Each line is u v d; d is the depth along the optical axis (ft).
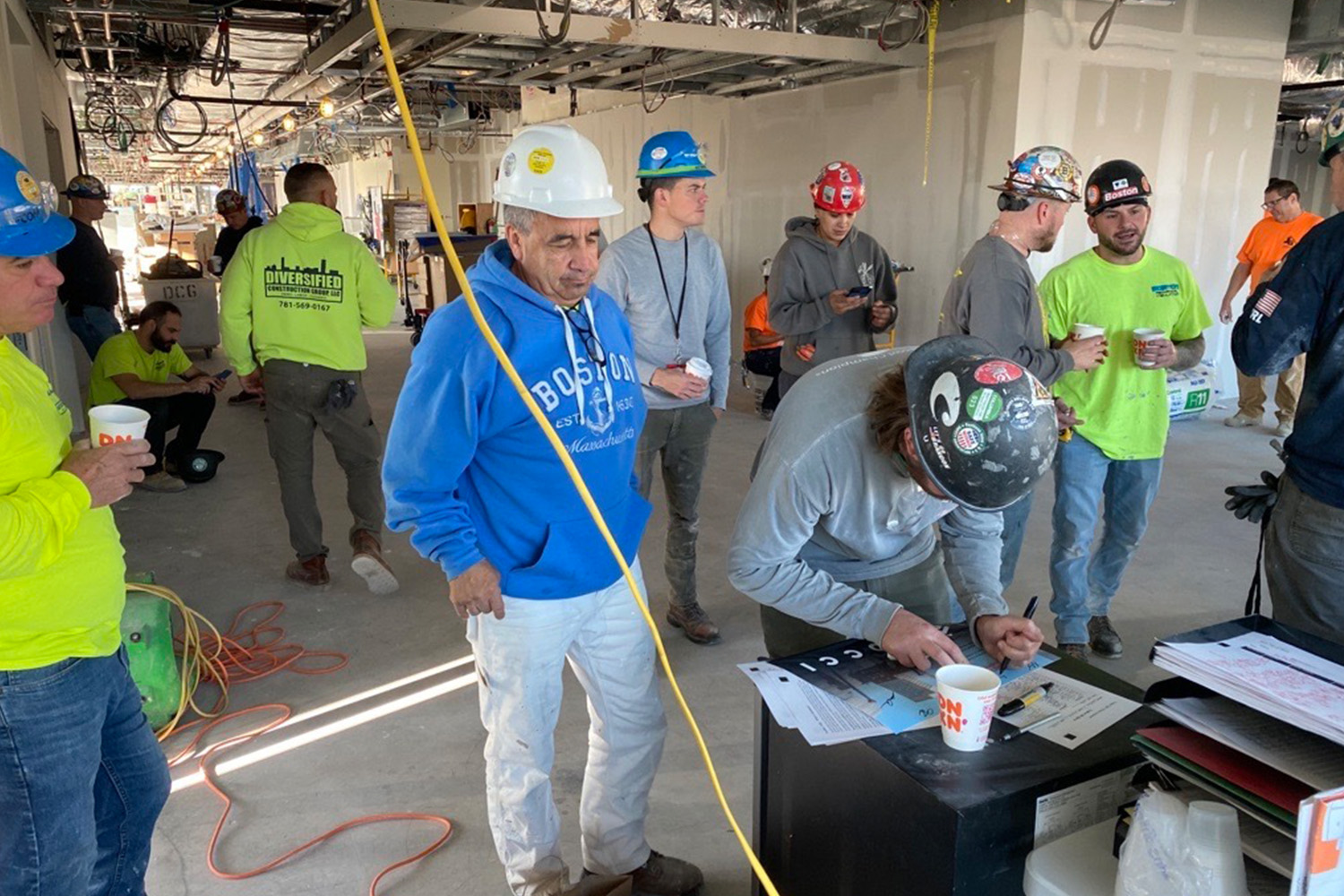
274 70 34.04
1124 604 11.68
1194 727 3.78
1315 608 6.62
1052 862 4.03
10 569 4.17
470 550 5.33
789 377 13.73
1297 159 36.70
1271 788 3.54
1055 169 8.81
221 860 7.12
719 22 17.28
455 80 23.61
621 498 5.94
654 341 9.86
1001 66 19.04
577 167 5.17
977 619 5.43
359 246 11.62
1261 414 20.48
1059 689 4.99
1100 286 9.51
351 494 12.12
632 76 22.27
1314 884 3.26
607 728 6.19
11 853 4.52
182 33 28.60
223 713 9.27
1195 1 20.02
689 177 9.63
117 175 88.43
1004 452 4.31
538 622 5.56
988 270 8.84
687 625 10.80
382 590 12.15
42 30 25.50
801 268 13.17
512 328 5.23
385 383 26.71
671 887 6.62
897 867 4.33
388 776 8.22
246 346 11.64
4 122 16.48
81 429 19.36
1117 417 9.46
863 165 22.68
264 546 13.94
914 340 21.91
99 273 20.58
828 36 18.53
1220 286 22.26
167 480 16.63
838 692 4.99
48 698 4.49
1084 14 19.10
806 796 4.91
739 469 17.83
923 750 4.39
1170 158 20.80
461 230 36.73
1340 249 6.22
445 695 9.62
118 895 5.44
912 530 5.93
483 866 7.07
